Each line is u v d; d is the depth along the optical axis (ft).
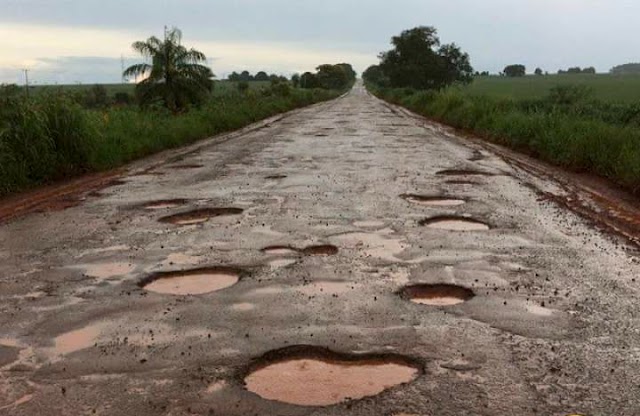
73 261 18.84
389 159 44.14
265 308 14.56
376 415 9.81
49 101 38.34
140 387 10.86
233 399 10.38
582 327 13.37
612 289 15.88
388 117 107.86
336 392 10.62
